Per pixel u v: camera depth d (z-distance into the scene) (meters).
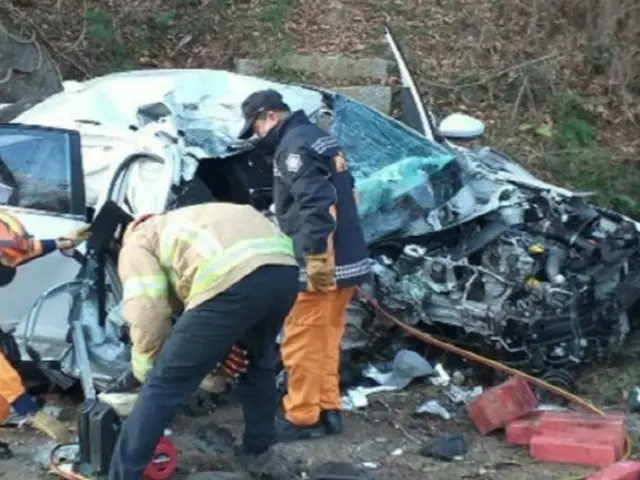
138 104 6.76
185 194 6.07
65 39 10.80
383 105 10.09
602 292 6.46
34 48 9.72
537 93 10.69
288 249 4.71
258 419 5.09
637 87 10.88
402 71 7.91
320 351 5.49
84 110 6.74
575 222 6.64
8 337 5.81
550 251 6.35
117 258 5.77
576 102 10.58
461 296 6.29
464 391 6.30
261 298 4.56
